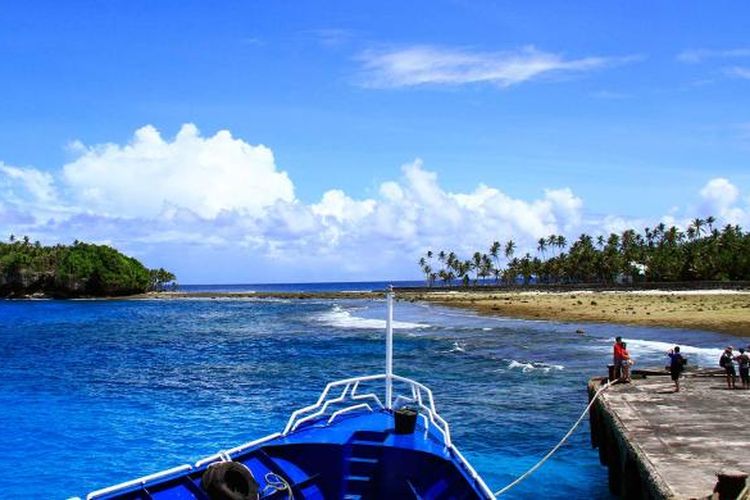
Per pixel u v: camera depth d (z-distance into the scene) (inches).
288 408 1184.8
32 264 6983.3
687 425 714.8
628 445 648.4
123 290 7362.2
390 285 594.9
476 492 447.5
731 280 5118.1
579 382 1371.8
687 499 470.9
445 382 1407.5
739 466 569.6
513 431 984.3
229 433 998.4
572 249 6801.2
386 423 529.7
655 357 1640.0
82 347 2353.6
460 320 3331.7
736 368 1092.5
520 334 2458.2
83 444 937.5
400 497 470.6
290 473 478.3
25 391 1385.3
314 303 6254.9
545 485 756.0
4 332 3061.0
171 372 1665.8
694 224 6314.0
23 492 746.8
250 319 3912.4
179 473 443.2
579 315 3147.1
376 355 1964.8
